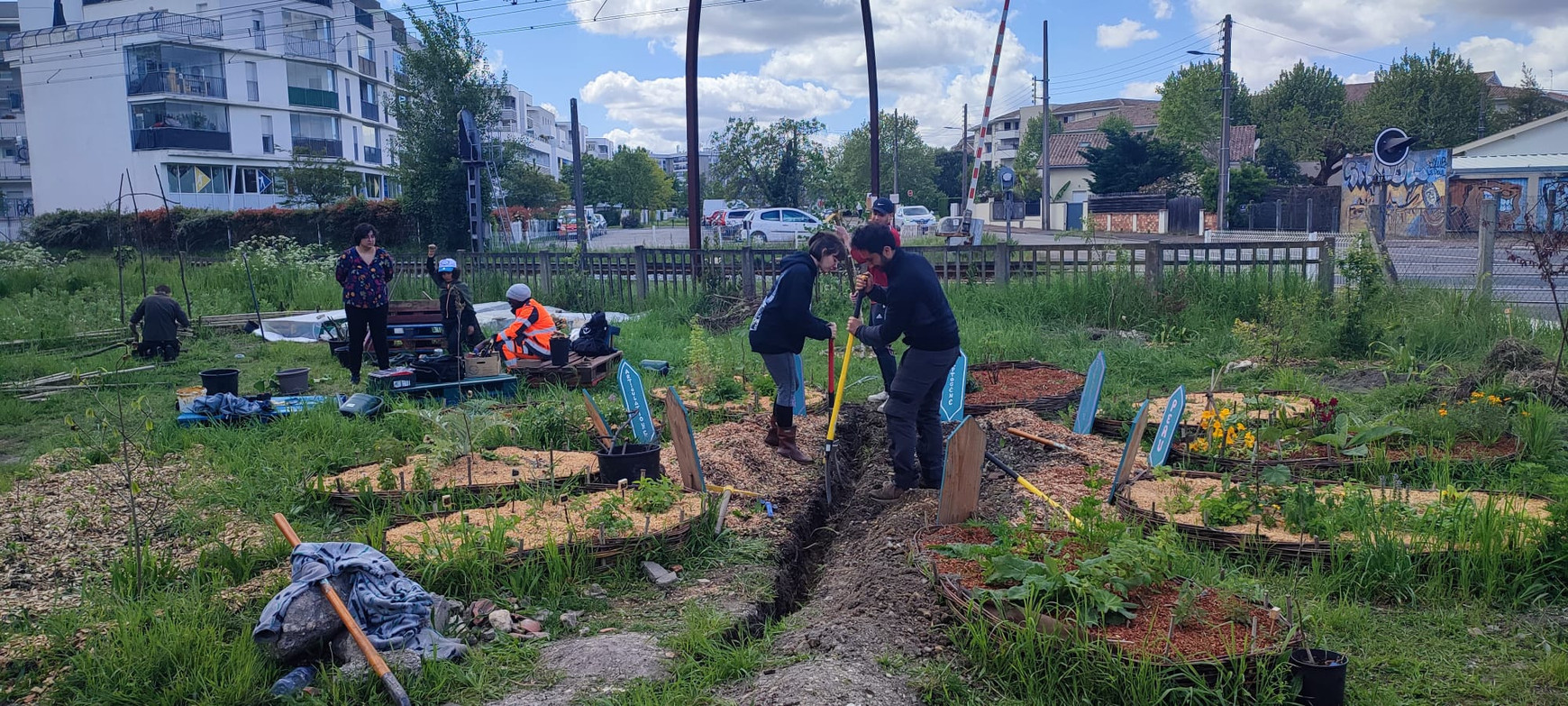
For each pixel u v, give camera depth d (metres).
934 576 4.48
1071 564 4.31
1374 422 6.93
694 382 9.34
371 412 8.10
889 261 5.95
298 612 3.98
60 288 19.69
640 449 6.40
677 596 4.75
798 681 3.68
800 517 6.03
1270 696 3.53
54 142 47.38
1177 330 12.13
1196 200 41.84
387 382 8.71
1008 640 3.87
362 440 7.48
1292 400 7.92
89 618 4.39
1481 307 11.34
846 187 37.31
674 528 5.16
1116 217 45.31
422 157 31.94
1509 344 8.37
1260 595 4.08
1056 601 4.01
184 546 5.41
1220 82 58.69
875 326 6.44
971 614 4.05
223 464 6.77
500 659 4.07
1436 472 6.00
